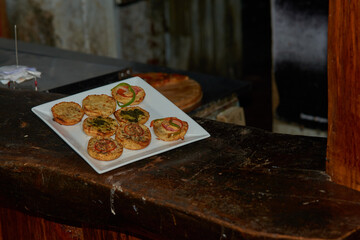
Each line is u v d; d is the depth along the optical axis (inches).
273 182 49.3
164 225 47.5
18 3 154.9
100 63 100.3
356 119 45.7
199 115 84.6
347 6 43.9
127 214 49.8
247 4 308.5
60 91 79.6
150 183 49.6
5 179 55.1
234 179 50.0
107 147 53.1
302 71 131.0
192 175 50.9
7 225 73.9
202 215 44.4
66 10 156.9
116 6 171.0
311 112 133.3
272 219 43.4
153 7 185.2
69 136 56.7
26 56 95.1
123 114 59.7
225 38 227.6
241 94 95.0
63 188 52.5
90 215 52.8
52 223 67.7
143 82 66.7
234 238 43.0
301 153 54.8
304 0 123.7
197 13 207.2
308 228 42.1
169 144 56.0
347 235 41.2
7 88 72.4
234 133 60.1
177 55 203.6
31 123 62.1
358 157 46.5
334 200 45.9
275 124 142.4
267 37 278.1
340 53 45.8
